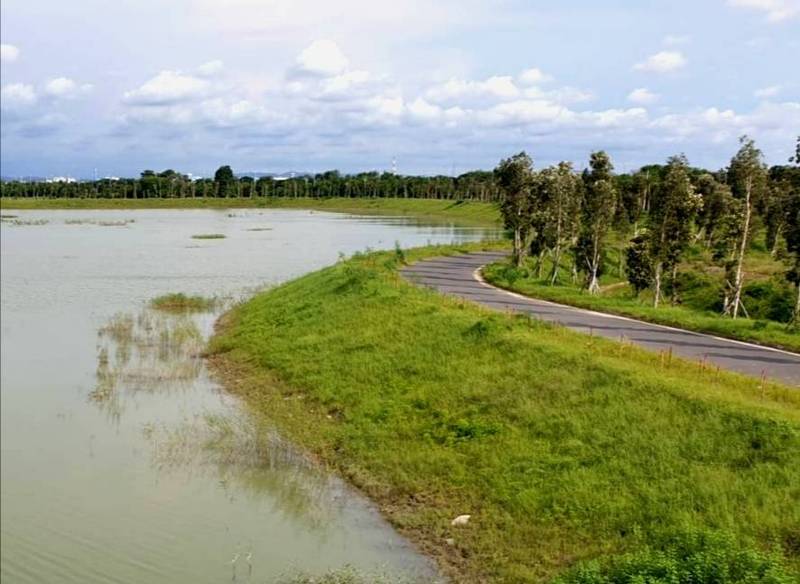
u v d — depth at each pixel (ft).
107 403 77.92
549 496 50.29
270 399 79.51
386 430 65.87
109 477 58.44
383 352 83.41
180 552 46.83
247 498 55.36
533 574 43.16
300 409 75.25
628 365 65.41
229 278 184.44
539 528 47.67
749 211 145.18
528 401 63.26
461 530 49.29
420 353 79.87
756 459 48.73
